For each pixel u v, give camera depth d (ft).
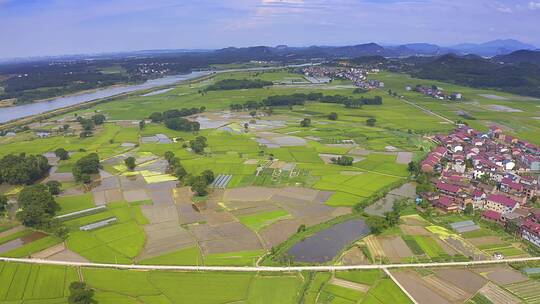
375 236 514.68
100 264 450.71
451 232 525.75
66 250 483.92
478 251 475.72
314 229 532.32
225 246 489.26
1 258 465.88
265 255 468.34
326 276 425.69
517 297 391.04
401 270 437.58
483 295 394.11
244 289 403.54
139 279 421.18
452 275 428.15
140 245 492.13
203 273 431.43
